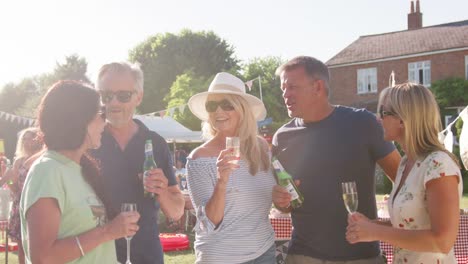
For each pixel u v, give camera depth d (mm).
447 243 2461
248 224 3162
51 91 2318
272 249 3273
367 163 3346
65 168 2275
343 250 3283
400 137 2764
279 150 3537
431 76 27844
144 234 3158
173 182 3424
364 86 30062
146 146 3066
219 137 3414
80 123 2293
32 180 2209
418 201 2623
